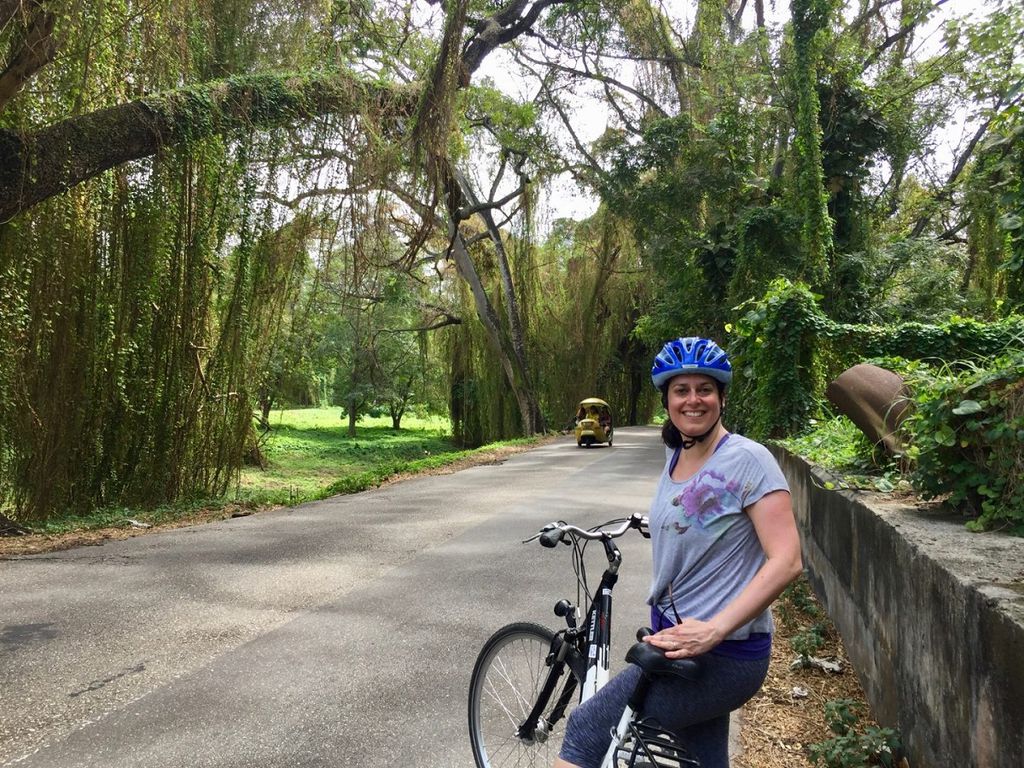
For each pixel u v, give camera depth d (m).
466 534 9.62
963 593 2.59
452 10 15.95
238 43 15.73
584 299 41.28
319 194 16.42
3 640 5.52
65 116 12.48
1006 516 3.54
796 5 20.20
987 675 2.35
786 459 9.06
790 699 4.53
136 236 14.59
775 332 12.80
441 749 3.85
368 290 37.19
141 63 13.75
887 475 5.36
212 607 6.38
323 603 6.49
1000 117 9.12
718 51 27.88
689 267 26.47
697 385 2.44
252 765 3.68
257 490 20.16
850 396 5.77
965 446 3.88
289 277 17.81
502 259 37.06
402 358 54.31
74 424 14.01
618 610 6.25
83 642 5.47
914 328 12.52
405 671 4.90
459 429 45.53
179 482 15.84
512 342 37.72
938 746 2.89
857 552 4.65
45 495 13.66
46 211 12.96
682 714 2.31
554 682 3.01
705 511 2.35
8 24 10.33
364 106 15.55
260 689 4.60
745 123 26.41
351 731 4.05
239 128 14.08
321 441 47.16
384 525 10.37
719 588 2.35
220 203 15.91
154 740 3.93
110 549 9.15
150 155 13.48
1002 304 12.34
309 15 15.93
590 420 25.62
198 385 16.14
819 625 5.53
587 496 13.01
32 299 13.13
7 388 12.80
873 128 21.91
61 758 3.73
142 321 14.92
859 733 3.91
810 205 19.98
